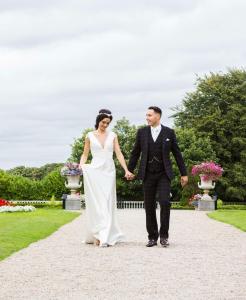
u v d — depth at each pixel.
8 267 7.61
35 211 22.09
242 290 6.24
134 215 20.80
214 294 6.03
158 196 10.06
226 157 51.59
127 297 5.88
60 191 38.88
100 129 10.70
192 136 49.09
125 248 9.71
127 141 49.84
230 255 8.85
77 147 49.56
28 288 6.29
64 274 7.15
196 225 15.03
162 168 10.11
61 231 12.87
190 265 7.87
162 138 10.17
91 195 10.35
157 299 5.79
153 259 8.41
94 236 10.17
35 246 9.87
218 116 51.44
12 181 39.00
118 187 47.47
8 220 15.41
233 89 53.41
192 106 54.56
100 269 7.53
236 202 50.56
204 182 27.25
